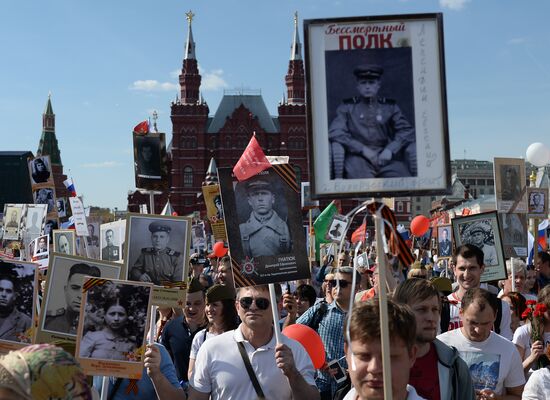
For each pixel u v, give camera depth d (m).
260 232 5.42
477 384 5.56
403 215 110.69
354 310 3.58
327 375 6.93
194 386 5.45
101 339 5.31
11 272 5.96
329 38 3.74
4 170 27.50
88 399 2.65
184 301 6.44
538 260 11.84
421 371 4.71
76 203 17.72
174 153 120.69
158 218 6.52
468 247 7.30
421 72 3.73
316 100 3.73
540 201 11.80
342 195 3.70
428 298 4.79
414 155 3.72
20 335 5.91
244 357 5.37
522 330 7.16
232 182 5.45
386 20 3.73
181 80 127.19
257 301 5.39
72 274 6.10
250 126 121.69
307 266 5.43
